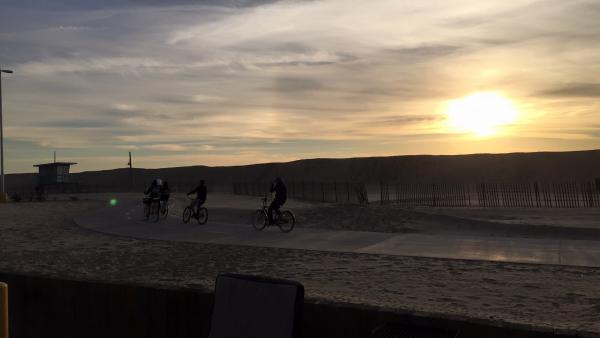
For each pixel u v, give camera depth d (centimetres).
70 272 1212
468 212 3092
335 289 966
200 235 1806
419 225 2073
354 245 1483
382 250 1386
